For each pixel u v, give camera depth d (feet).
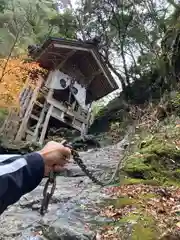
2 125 57.77
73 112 66.28
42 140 59.93
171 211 17.47
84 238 15.33
